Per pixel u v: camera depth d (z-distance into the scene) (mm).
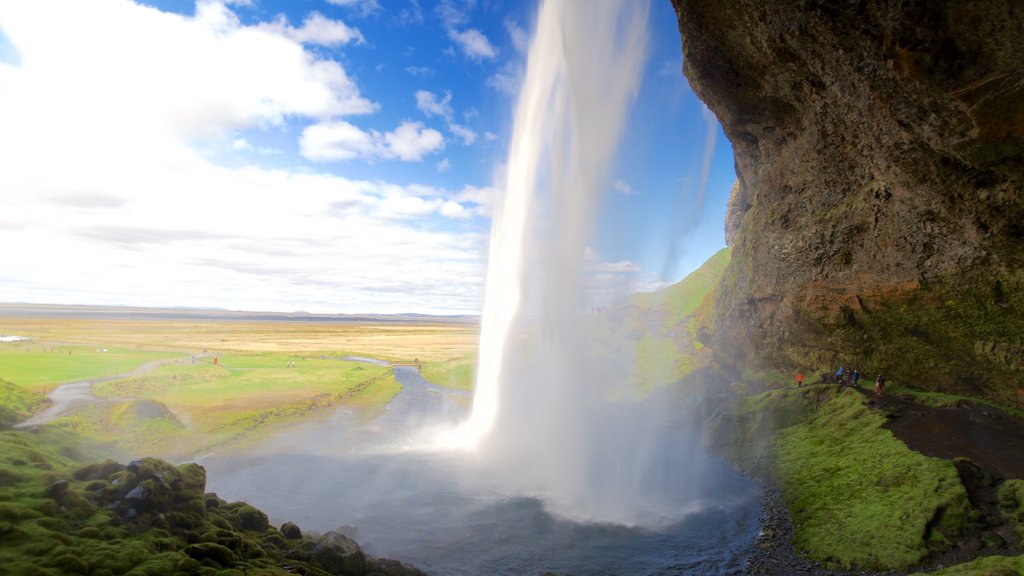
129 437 34125
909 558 19406
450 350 133250
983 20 18562
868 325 37719
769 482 30281
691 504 27562
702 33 32812
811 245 40719
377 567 18578
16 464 17812
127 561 13117
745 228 54969
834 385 37219
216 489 28938
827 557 21047
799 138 39094
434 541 23078
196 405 46656
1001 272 28562
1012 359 29719
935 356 34375
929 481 23250
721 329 56219
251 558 15977
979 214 28000
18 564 11992
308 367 78000
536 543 22984
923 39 20844
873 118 29000
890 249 34125
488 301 42531
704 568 20812
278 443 38062
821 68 28578
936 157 27750
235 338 147125
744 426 38750
